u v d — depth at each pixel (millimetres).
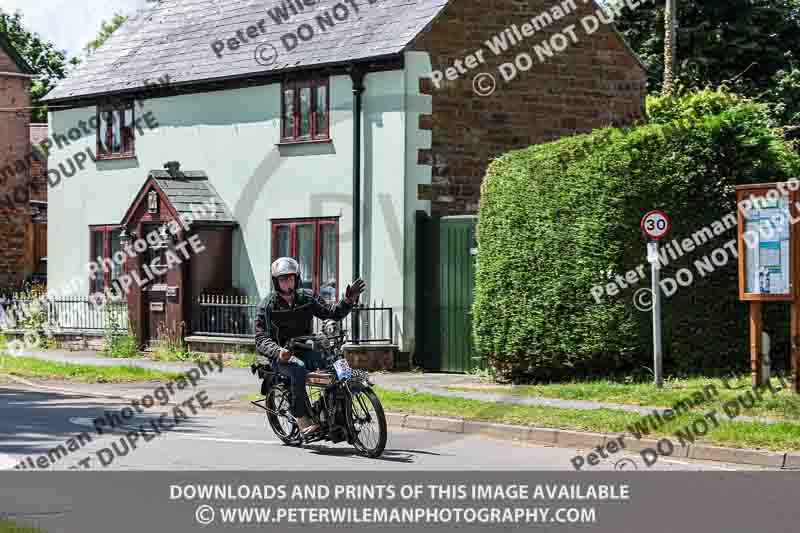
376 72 53188
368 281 53375
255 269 58500
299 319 28969
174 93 62500
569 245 42312
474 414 34062
